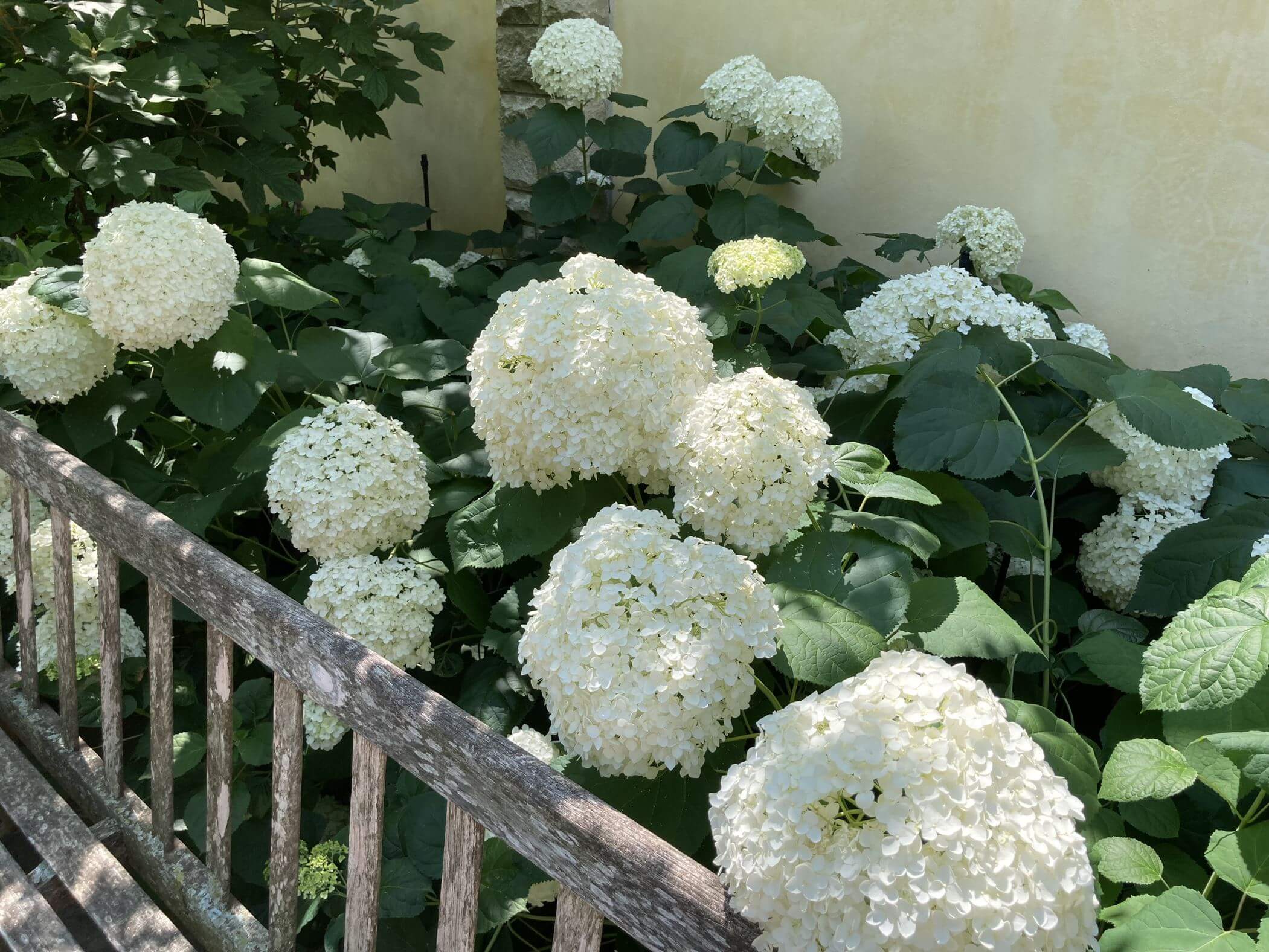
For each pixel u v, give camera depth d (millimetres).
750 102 3320
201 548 1491
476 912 1168
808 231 3350
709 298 2600
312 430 1904
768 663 1773
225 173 3824
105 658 1801
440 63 4066
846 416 2535
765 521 1575
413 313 3197
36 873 1795
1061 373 2197
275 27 3656
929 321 2633
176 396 2230
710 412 1561
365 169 5371
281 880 1488
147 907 1662
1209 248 2914
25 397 2422
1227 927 1424
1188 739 1388
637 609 1242
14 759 1990
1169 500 2318
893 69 3357
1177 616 1302
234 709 2006
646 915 939
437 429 2426
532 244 4086
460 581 2062
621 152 3777
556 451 1673
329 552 1912
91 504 1690
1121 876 1280
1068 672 2072
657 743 1219
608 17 3941
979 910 847
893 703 963
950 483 2053
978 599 1669
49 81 2783
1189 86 2832
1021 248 3064
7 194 2961
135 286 2072
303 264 3875
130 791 1893
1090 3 2930
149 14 3055
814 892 851
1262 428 2482
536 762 1046
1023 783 939
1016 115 3154
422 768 1168
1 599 2588
